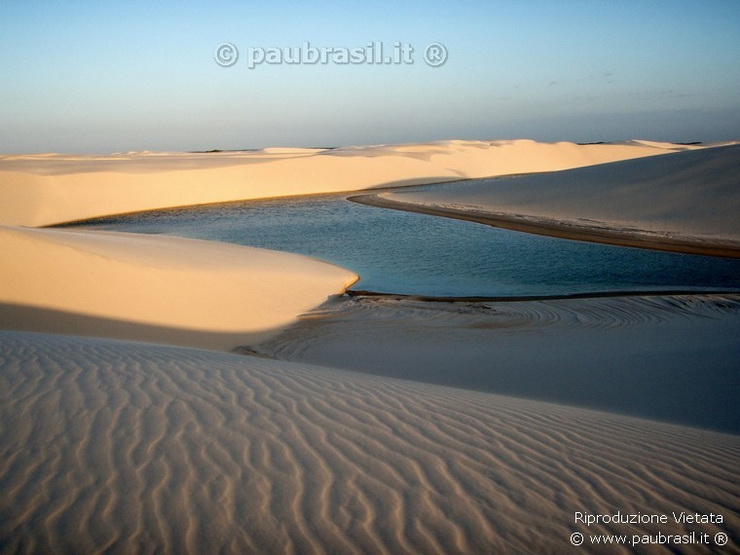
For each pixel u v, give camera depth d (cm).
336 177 5191
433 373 777
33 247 1033
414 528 258
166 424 355
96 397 397
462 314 1155
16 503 262
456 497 287
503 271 1645
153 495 272
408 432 371
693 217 2244
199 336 1003
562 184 3350
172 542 240
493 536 256
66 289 984
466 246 2062
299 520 260
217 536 246
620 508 287
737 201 2302
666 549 253
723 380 689
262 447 330
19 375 441
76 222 3341
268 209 3603
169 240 1758
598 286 1431
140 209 3828
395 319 1127
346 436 355
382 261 1847
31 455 306
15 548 232
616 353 836
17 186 3603
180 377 467
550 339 948
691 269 1580
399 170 5775
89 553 231
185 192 4197
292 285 1356
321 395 444
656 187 2786
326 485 291
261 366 562
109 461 303
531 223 2478
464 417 415
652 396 650
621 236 2077
